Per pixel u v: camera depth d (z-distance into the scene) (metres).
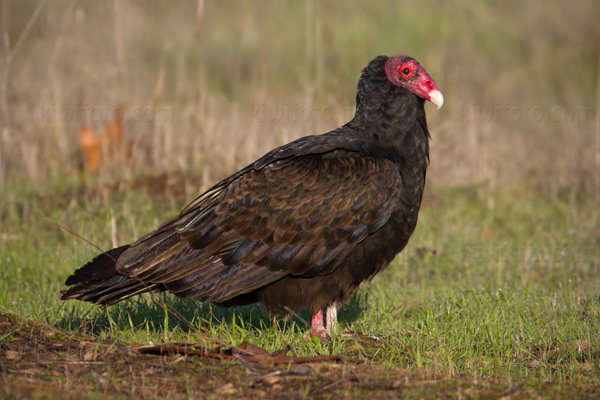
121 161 26.30
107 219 21.36
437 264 20.19
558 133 34.00
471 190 26.22
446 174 27.33
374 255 14.16
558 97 42.19
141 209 22.69
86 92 30.12
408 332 14.92
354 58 38.94
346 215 13.62
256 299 14.36
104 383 11.19
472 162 27.70
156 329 15.06
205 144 26.50
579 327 14.70
